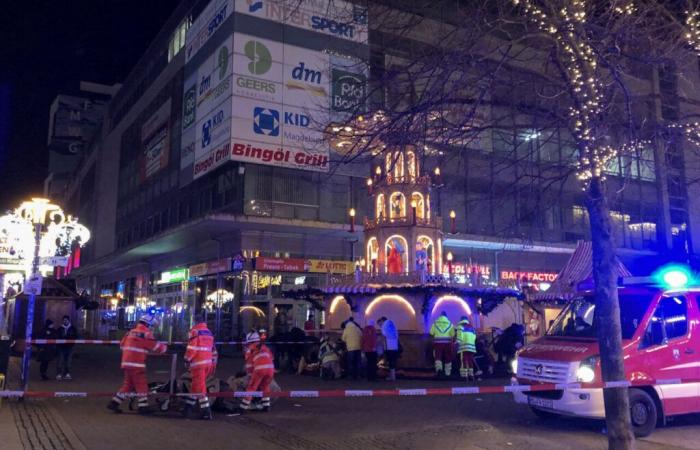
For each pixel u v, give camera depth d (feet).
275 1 37.93
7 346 37.24
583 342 31.86
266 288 88.69
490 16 24.39
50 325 51.52
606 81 25.93
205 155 96.48
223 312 92.79
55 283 76.89
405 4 25.52
